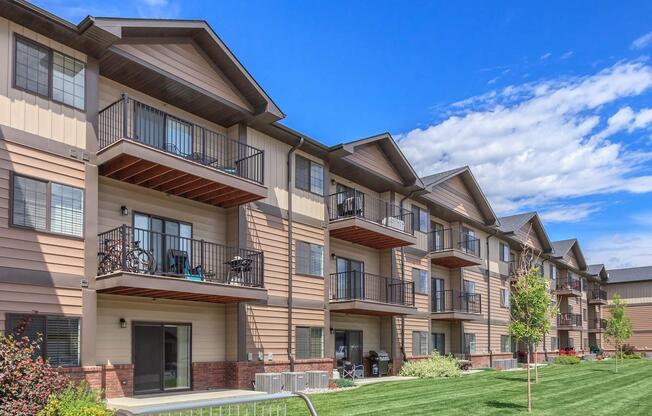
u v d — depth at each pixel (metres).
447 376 23.64
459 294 30.66
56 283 12.13
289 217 18.98
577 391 18.44
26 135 12.06
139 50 14.27
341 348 22.36
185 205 16.38
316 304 19.81
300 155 20.11
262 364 17.16
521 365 35.34
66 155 12.72
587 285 57.66
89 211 12.97
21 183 11.85
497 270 36.28
